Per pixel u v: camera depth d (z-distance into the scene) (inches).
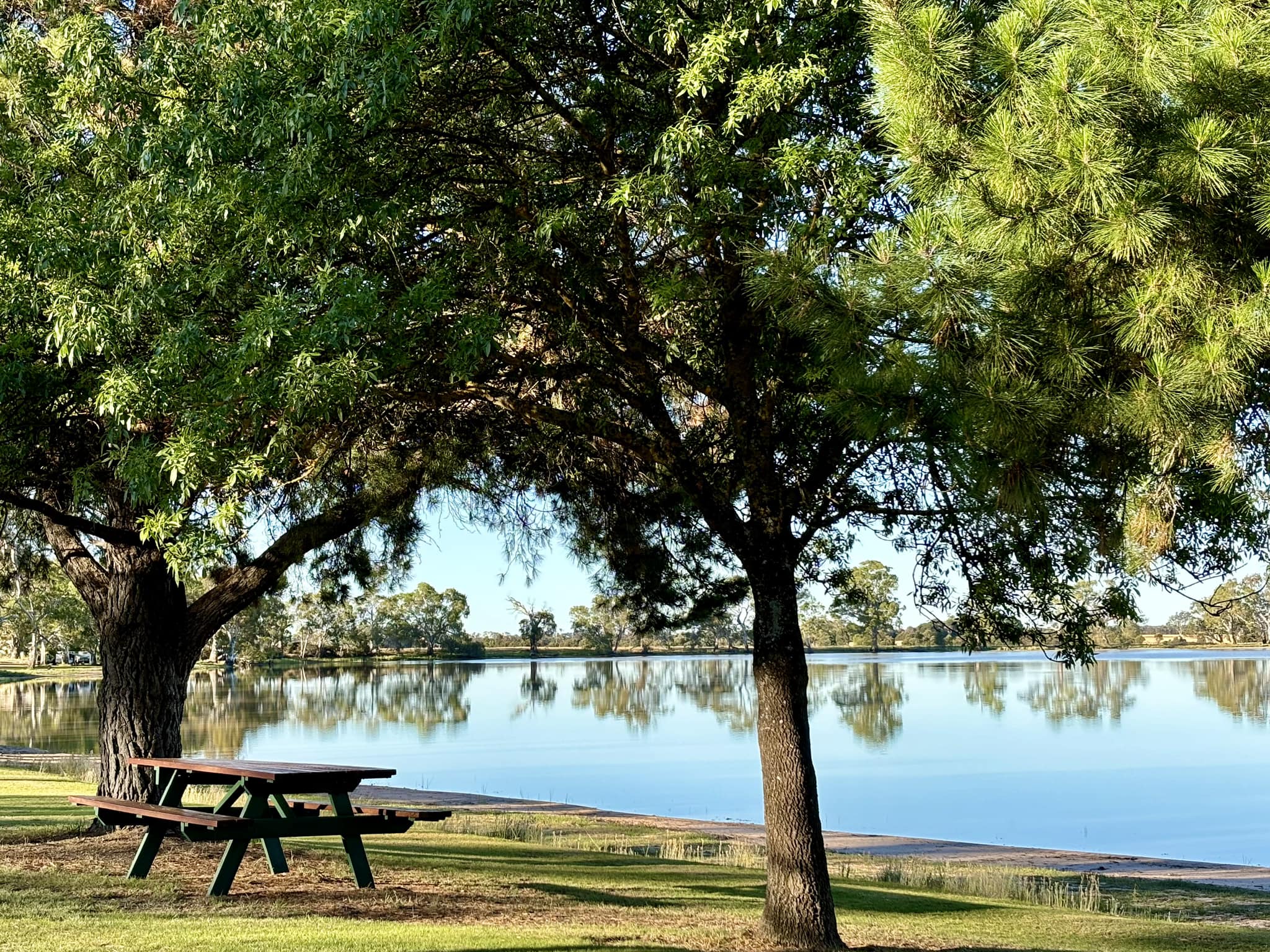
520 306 335.3
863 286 217.9
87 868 357.4
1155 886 585.9
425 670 4584.2
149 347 287.3
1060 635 369.4
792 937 319.9
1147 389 195.0
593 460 448.5
